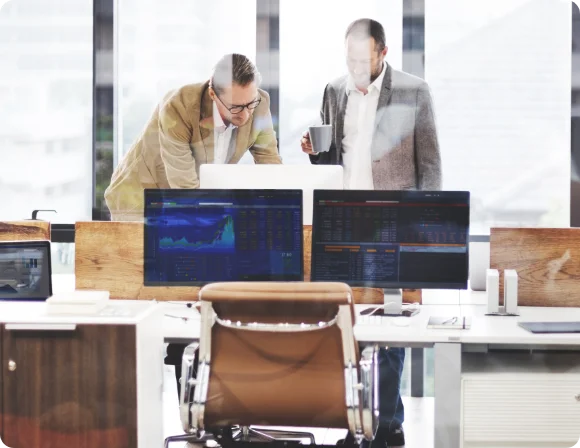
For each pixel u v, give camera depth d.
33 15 4.73
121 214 4.65
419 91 4.33
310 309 1.91
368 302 2.75
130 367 2.14
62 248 2.88
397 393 2.85
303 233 2.69
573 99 4.51
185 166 4.57
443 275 2.62
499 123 4.57
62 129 4.72
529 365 2.30
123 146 4.73
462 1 4.54
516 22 4.53
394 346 2.26
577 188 4.52
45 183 4.73
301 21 4.57
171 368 2.47
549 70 4.54
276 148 4.61
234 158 4.59
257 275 2.68
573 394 2.19
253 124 4.59
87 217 4.71
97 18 4.66
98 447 2.15
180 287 2.80
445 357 2.23
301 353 1.97
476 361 2.36
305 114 4.59
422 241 2.63
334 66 4.55
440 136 4.58
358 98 4.34
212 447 2.46
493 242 2.80
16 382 2.16
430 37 4.57
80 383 2.15
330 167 2.81
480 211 4.60
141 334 2.16
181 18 4.70
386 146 4.34
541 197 4.56
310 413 2.00
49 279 2.63
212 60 4.70
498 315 2.58
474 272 2.94
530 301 2.78
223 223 2.68
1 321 2.15
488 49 4.55
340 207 2.66
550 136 4.55
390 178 4.35
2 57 4.73
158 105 4.57
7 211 4.73
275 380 1.99
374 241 2.65
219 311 1.95
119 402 2.14
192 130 4.55
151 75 4.72
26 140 4.73
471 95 4.56
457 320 2.39
